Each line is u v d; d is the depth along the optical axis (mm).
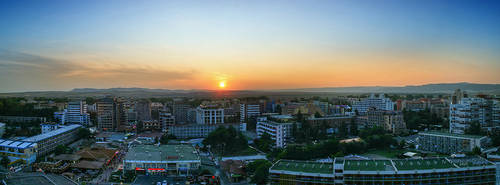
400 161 163875
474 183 154125
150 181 199375
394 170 152625
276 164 173125
